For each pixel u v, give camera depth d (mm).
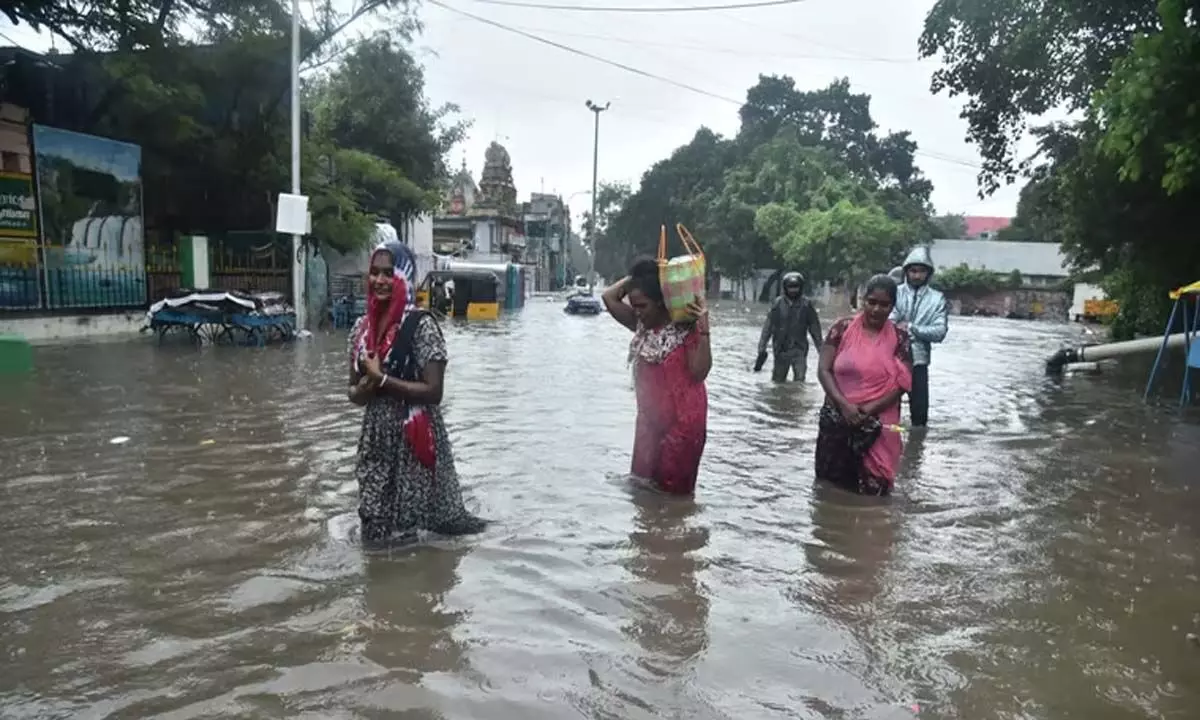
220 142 21406
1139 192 13438
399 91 33281
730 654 3350
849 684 3137
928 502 5750
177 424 7895
